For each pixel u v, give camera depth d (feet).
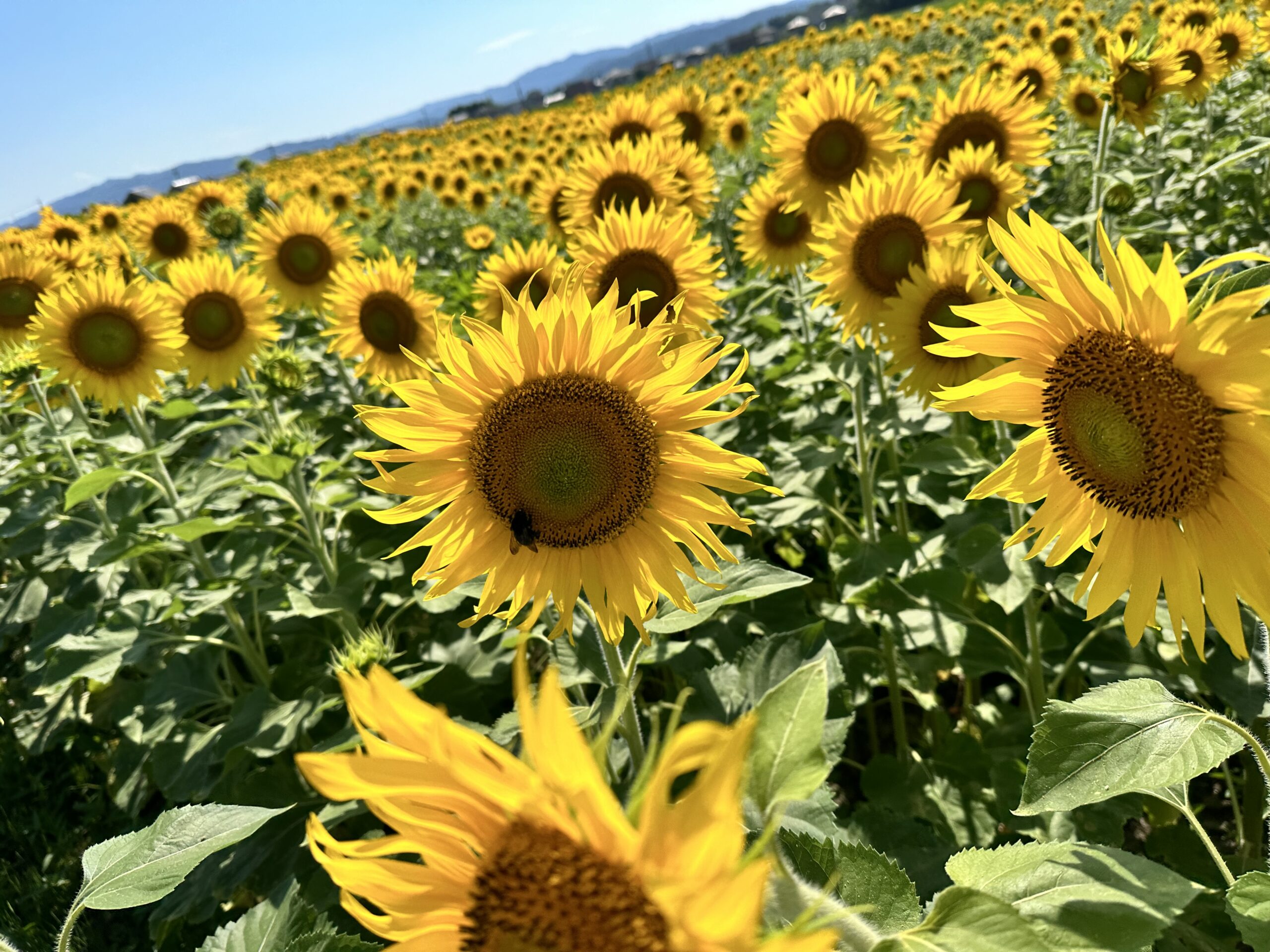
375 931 3.85
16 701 21.97
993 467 13.56
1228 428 6.33
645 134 28.55
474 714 14.51
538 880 3.31
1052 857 5.88
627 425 8.62
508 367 8.57
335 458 24.47
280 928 7.54
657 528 9.00
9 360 21.07
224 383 23.15
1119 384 6.45
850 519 20.39
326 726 15.83
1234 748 6.38
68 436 21.16
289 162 132.67
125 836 7.11
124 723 17.30
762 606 15.69
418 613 19.13
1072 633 14.16
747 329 26.16
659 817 2.92
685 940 2.85
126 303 20.84
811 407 19.92
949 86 55.57
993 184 18.62
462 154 70.28
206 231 38.58
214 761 13.74
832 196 18.28
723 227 36.99
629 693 3.28
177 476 22.75
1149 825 13.87
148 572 23.49
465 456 8.86
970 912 4.75
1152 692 6.84
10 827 17.44
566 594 9.17
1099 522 7.16
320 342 32.09
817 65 23.07
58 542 21.42
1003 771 12.32
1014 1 109.19
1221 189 28.22
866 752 16.35
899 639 13.71
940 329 6.93
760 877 2.64
